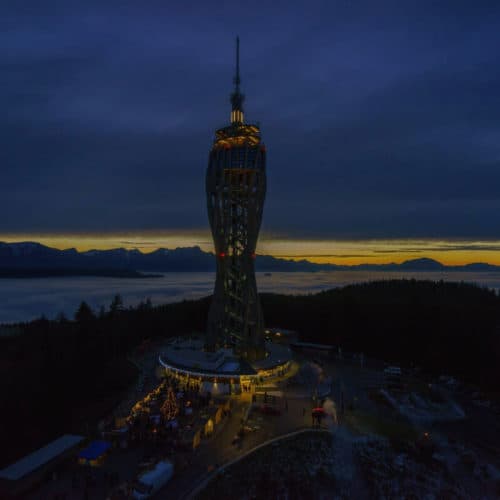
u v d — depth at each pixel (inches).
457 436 2108.8
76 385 2711.6
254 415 2215.8
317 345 3875.5
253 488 1549.0
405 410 2378.2
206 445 1841.8
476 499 1621.6
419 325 3636.8
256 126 3127.5
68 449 1697.8
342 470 1744.6
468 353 3157.0
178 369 2827.3
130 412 2178.9
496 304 4185.5
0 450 1921.8
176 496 1438.2
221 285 3186.5
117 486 1477.6
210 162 3161.9
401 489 1656.0
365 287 5546.3
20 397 2310.5
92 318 4220.0
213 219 3149.6
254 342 3100.4
